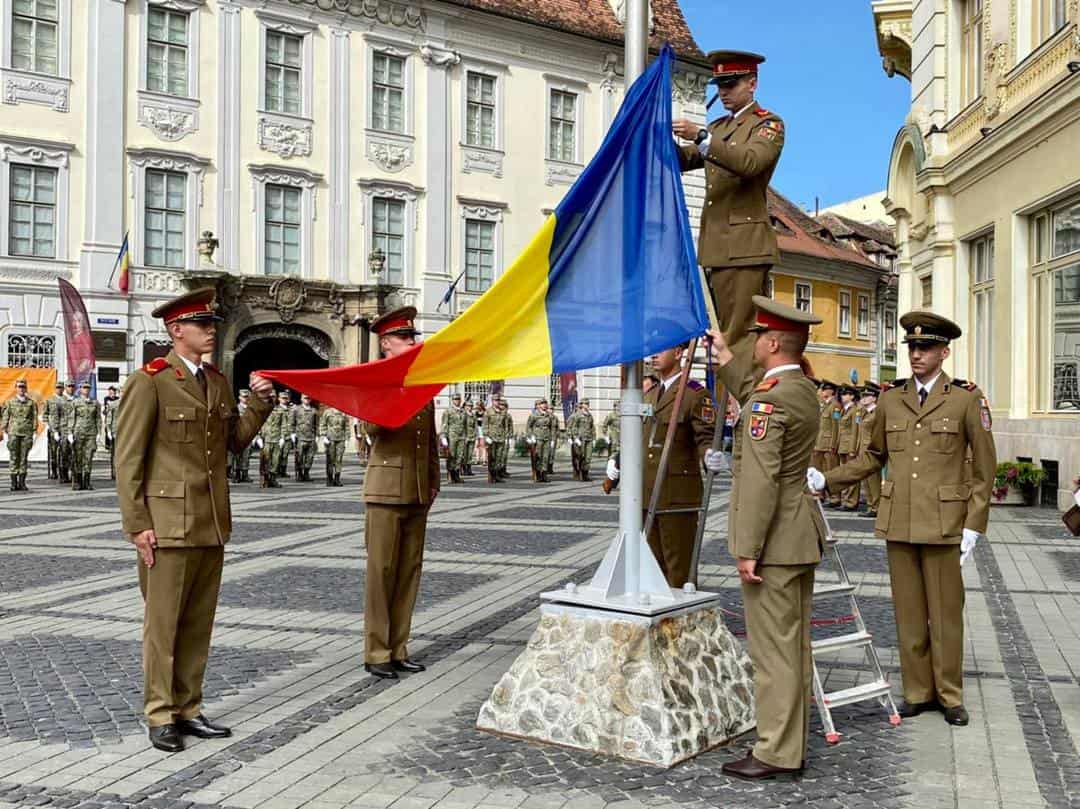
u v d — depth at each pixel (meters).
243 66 29.73
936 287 19.69
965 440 6.12
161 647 5.48
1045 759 5.33
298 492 21.06
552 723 5.52
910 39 22.59
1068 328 15.54
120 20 27.61
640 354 5.66
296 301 29.98
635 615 5.43
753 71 5.80
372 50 31.91
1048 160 15.49
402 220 32.62
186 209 28.84
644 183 5.75
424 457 7.11
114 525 14.80
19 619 8.42
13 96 26.27
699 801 4.74
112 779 5.02
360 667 7.05
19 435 20.89
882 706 6.29
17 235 26.45
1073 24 14.77
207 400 5.69
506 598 9.35
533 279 5.78
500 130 34.56
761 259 5.68
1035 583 10.12
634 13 5.86
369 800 4.76
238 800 4.77
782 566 5.09
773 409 5.06
